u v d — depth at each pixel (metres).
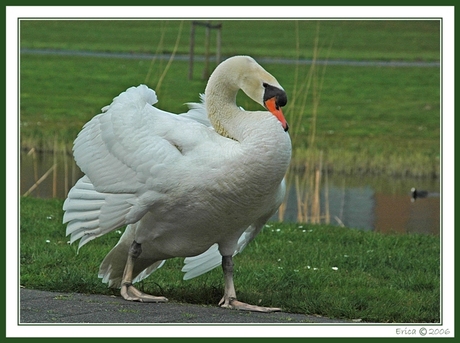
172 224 10.07
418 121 37.16
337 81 43.94
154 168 9.75
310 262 13.41
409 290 11.90
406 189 25.00
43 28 57.53
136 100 10.31
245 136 9.78
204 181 9.64
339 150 28.47
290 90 40.88
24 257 12.73
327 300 10.56
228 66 10.30
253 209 9.92
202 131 10.01
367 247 14.82
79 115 36.16
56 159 26.83
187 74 42.38
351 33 56.47
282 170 9.70
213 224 9.96
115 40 53.84
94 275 11.61
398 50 52.69
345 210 21.67
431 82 45.06
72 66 45.91
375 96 41.50
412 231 19.20
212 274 12.67
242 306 10.27
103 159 10.19
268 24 57.81
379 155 27.83
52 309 9.52
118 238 14.58
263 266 12.83
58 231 14.60
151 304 10.14
